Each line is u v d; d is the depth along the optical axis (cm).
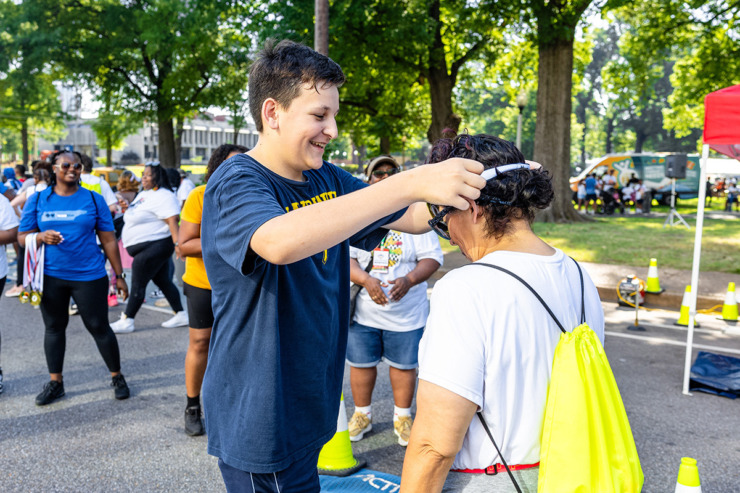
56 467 353
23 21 2642
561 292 139
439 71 1959
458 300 131
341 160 5891
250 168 150
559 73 1753
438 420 127
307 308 162
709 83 1970
